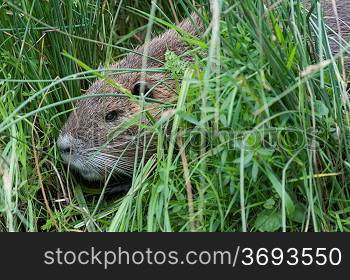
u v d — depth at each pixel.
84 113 4.87
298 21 4.20
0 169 4.39
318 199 4.03
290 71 4.06
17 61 4.82
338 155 4.11
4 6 5.15
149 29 3.79
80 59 5.32
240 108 3.97
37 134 4.85
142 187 4.29
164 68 4.46
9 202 4.23
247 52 3.96
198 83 4.03
